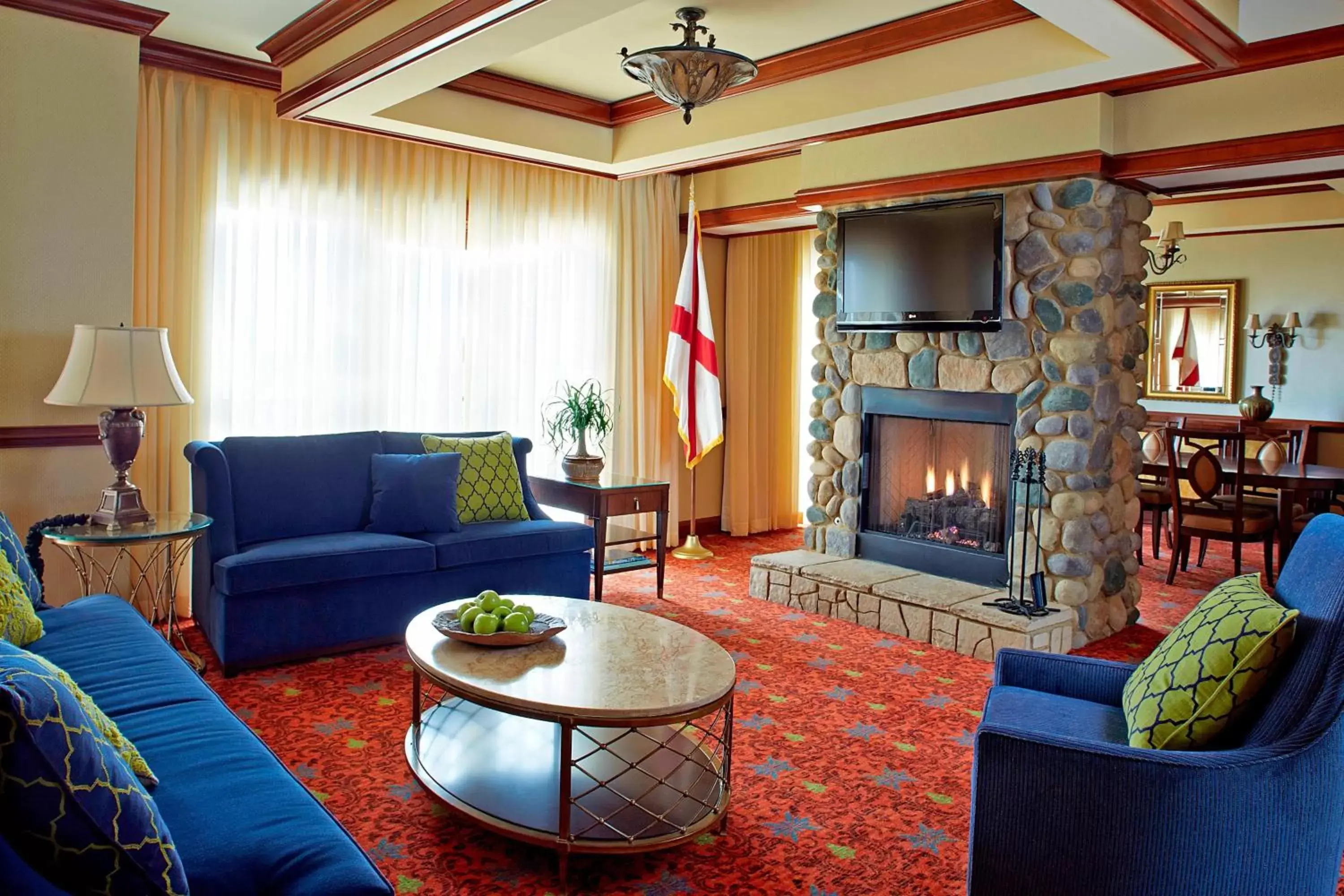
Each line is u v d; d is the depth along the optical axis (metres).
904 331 5.04
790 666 4.14
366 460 4.64
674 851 2.55
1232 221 6.93
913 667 4.15
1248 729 2.01
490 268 5.70
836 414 5.49
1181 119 4.13
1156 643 4.62
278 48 4.33
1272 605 2.05
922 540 5.13
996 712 2.36
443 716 3.13
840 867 2.48
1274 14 3.45
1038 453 4.50
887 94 4.22
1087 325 4.41
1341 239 7.49
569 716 2.30
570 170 5.71
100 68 3.93
